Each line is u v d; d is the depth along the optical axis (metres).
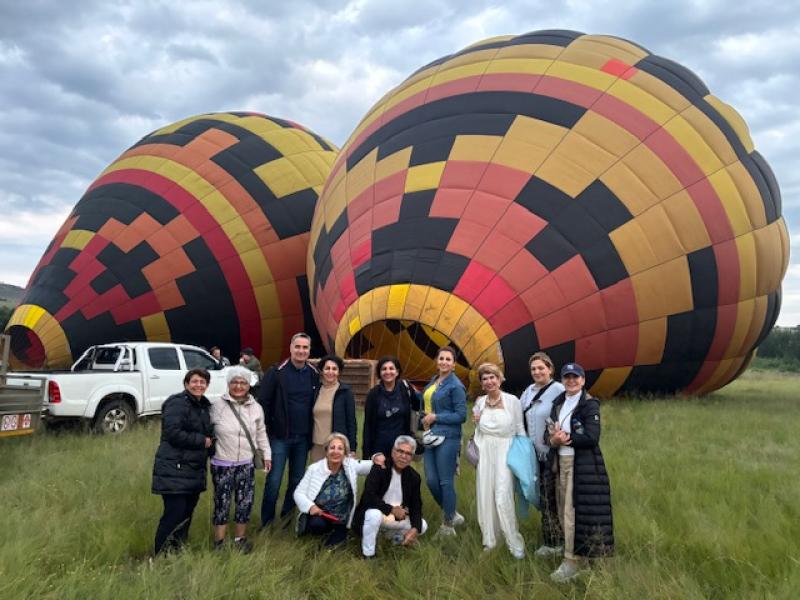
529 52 12.75
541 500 4.88
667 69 12.95
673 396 13.36
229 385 5.01
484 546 4.80
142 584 3.87
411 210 11.08
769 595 3.61
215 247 16.28
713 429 9.60
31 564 4.01
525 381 10.44
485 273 10.28
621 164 11.22
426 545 4.86
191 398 4.80
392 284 10.50
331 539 5.03
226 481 4.89
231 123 18.72
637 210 11.05
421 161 11.57
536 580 4.02
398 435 5.54
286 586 4.04
